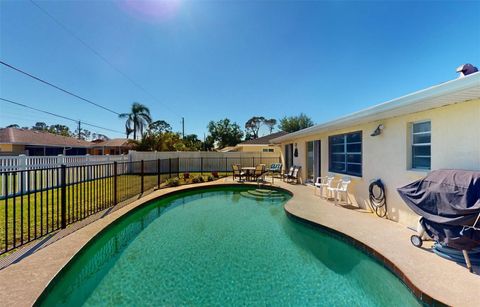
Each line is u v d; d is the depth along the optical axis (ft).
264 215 25.93
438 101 13.92
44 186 32.83
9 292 9.43
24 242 14.32
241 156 68.28
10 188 29.91
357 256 15.40
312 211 23.00
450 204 11.73
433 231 12.67
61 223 17.21
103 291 11.85
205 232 20.42
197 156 67.46
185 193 36.42
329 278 13.00
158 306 10.57
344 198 27.40
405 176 18.69
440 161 15.57
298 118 126.21
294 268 14.07
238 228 21.49
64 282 11.64
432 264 12.09
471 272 11.27
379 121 21.71
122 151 111.45
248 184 41.50
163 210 28.32
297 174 42.93
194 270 13.83
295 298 11.19
